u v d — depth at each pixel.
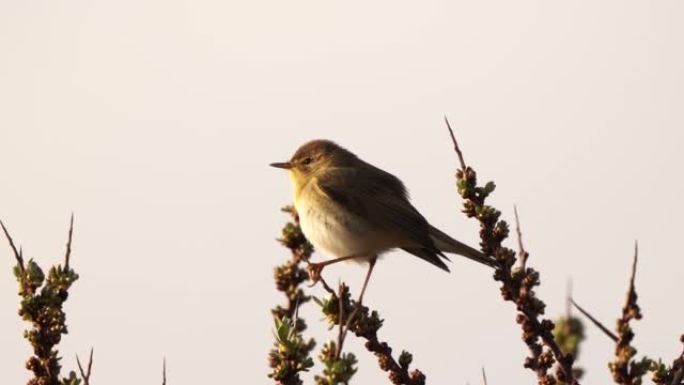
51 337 8.52
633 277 7.08
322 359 7.79
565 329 9.41
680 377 7.20
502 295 9.80
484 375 8.54
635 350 7.07
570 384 8.92
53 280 8.63
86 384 7.90
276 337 8.38
